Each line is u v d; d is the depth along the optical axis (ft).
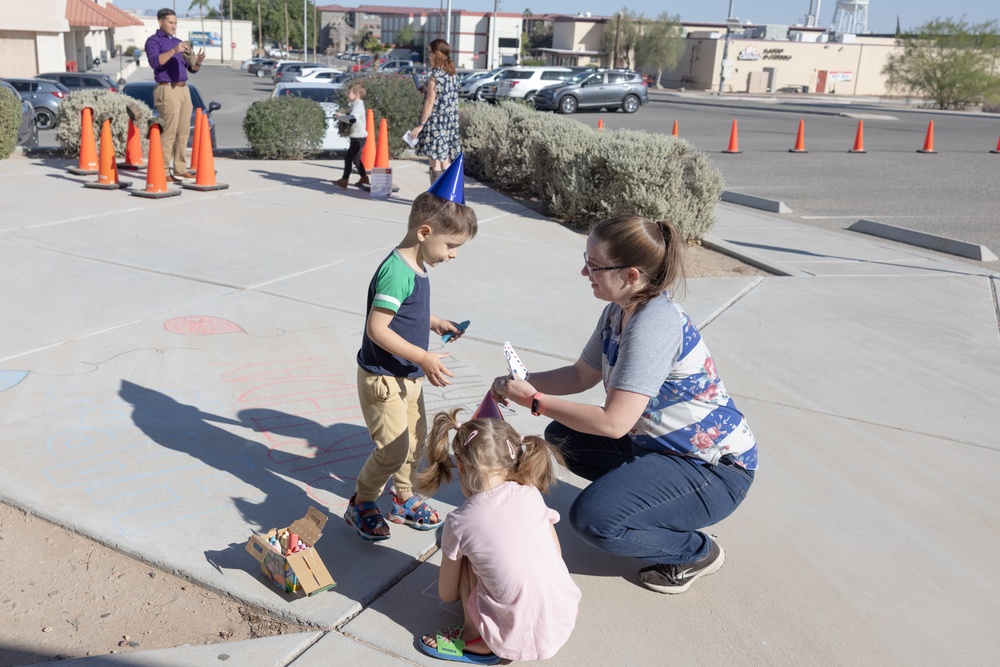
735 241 30.30
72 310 18.29
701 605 9.83
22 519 10.71
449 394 15.16
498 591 8.32
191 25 302.86
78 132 38.73
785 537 11.27
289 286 20.85
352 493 11.83
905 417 15.19
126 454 12.34
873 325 20.42
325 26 441.27
